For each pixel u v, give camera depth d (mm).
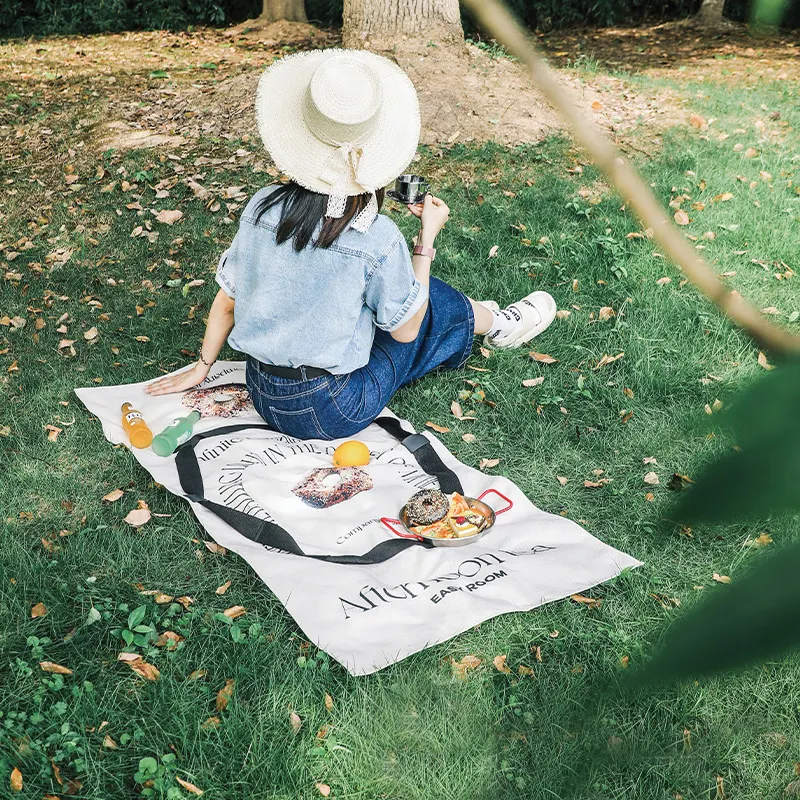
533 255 4734
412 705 2229
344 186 2770
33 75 8812
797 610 232
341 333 2996
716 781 2059
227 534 2814
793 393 236
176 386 3568
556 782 2025
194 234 5023
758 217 5078
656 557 2730
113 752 2115
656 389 3605
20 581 2605
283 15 11977
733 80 8414
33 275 4641
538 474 3174
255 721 2186
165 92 7715
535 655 2385
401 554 2723
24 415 3467
